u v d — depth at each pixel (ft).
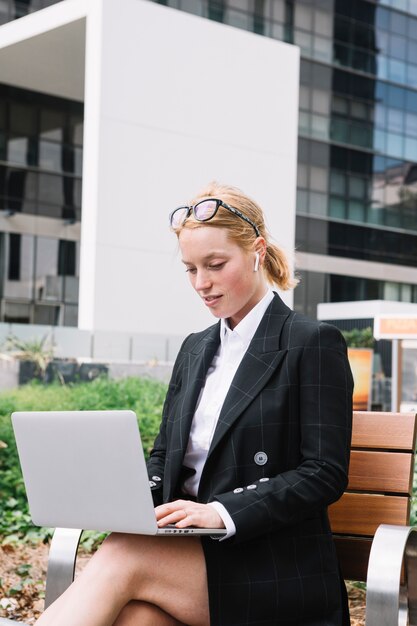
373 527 8.52
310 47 130.41
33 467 7.36
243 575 7.21
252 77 67.36
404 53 140.87
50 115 106.73
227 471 7.54
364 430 8.77
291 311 8.07
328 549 7.63
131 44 61.46
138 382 31.96
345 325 94.68
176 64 63.57
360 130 136.15
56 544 8.07
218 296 7.91
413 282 140.87
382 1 138.72
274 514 7.11
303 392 7.57
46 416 7.14
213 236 7.79
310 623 7.37
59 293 111.04
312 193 131.23
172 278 61.72
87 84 61.05
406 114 141.18
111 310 59.26
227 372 8.11
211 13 99.45
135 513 6.76
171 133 63.16
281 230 68.59
